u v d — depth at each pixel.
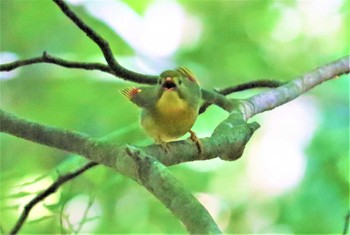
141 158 5.41
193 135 5.54
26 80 6.77
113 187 6.32
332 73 5.86
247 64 7.59
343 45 7.92
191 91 5.60
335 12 8.01
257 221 6.91
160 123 5.59
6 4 6.84
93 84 6.55
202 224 5.33
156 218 6.49
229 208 6.94
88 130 6.40
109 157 5.46
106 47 5.68
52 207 5.79
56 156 6.67
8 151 6.66
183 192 5.36
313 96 6.98
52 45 6.70
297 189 6.61
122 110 6.42
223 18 7.74
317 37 7.99
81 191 6.01
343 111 6.68
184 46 7.47
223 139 5.52
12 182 6.01
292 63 7.85
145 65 6.43
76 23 5.65
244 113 5.68
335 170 6.45
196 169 6.70
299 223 6.44
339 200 6.37
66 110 6.58
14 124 5.55
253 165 7.02
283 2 7.94
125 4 6.62
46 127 5.54
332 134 6.57
